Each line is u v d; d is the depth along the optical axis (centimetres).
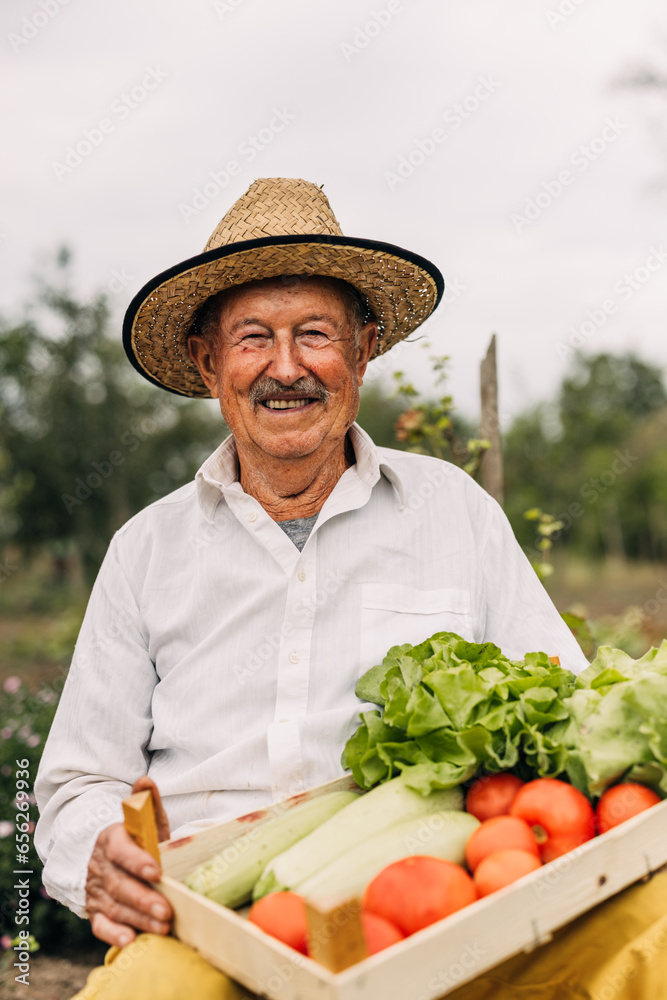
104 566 224
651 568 1931
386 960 106
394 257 211
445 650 172
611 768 143
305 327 206
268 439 209
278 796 188
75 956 314
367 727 168
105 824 178
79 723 205
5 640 1051
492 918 117
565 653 212
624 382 2516
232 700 200
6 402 1282
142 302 219
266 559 209
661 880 141
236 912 144
